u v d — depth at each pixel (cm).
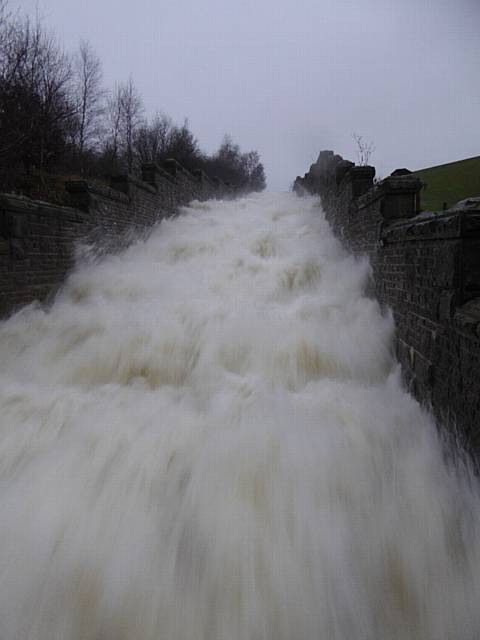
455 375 362
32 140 1120
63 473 385
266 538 333
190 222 1554
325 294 865
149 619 284
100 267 984
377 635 282
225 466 395
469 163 2105
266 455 407
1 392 533
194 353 647
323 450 414
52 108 1300
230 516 349
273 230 1345
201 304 795
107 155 2409
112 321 721
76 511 345
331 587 305
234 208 1847
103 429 448
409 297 505
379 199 660
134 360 634
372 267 725
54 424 461
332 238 1151
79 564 306
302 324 711
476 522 320
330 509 361
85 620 283
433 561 324
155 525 337
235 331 686
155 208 1409
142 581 299
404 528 345
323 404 505
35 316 717
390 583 313
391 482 386
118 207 1107
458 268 354
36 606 286
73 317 736
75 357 639
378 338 627
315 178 1717
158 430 447
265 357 638
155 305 791
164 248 1202
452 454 367
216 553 322
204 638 277
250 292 895
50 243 789
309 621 287
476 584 308
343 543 331
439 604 299
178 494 366
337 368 619
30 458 404
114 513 346
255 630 280
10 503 350
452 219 358
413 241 483
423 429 431
